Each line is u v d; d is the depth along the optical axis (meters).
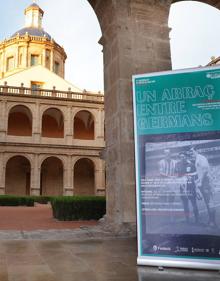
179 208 5.97
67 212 15.93
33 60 55.31
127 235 9.34
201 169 5.93
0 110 41.56
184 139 6.11
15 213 20.34
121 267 5.81
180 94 6.23
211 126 5.98
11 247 7.77
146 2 10.84
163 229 6.00
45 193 45.66
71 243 8.34
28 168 45.59
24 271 5.44
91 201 16.30
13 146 41.12
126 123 10.00
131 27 10.59
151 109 6.38
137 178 6.30
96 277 5.09
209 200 5.82
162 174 6.16
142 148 6.34
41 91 43.59
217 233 5.70
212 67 6.11
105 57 11.62
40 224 14.35
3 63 55.75
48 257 6.60
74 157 43.31
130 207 9.59
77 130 49.28
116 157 10.08
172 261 5.80
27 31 58.12
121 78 10.16
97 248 7.63
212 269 5.59
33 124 42.44
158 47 10.71
